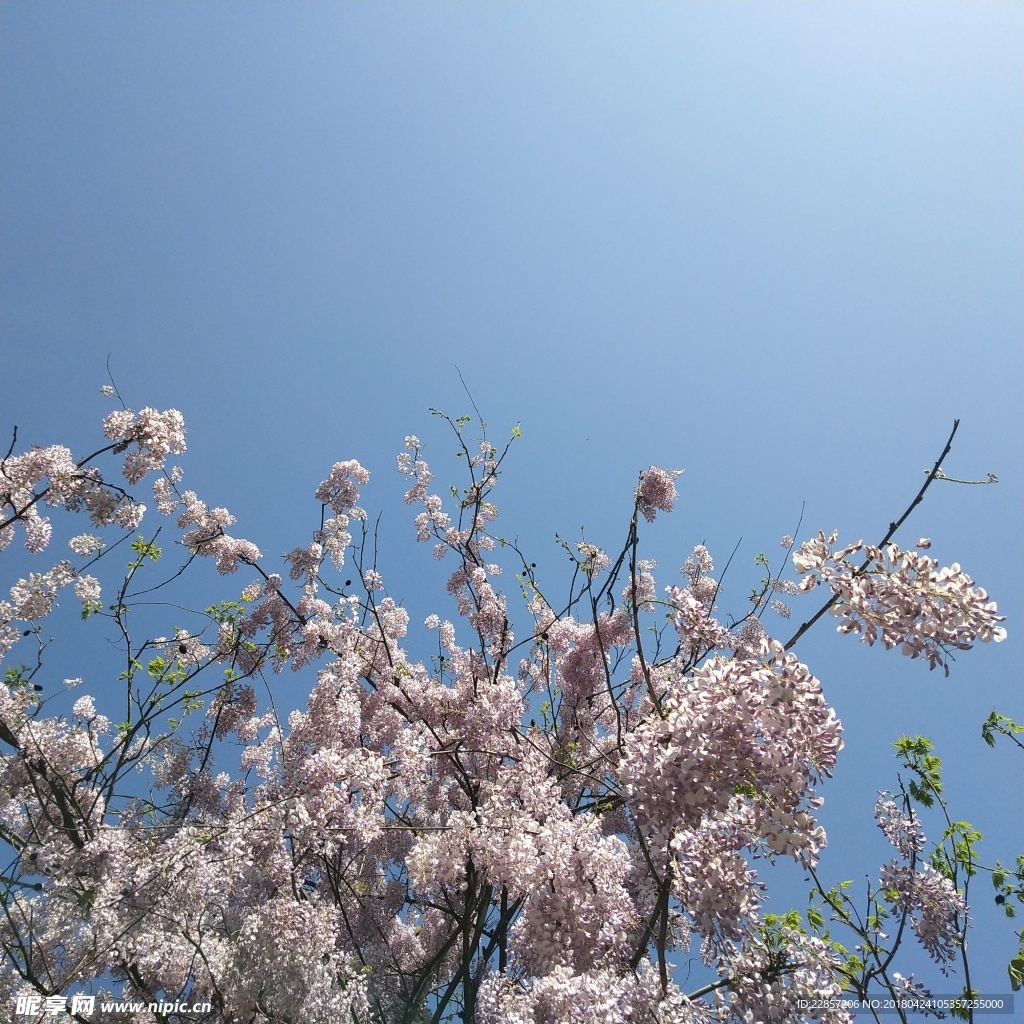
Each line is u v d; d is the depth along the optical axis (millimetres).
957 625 2783
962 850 4898
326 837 4711
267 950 4230
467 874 5621
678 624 3568
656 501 6445
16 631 5441
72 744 5816
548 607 7836
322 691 5941
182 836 4535
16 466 5344
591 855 4066
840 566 3102
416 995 5688
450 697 7332
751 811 3021
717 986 3588
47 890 4605
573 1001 3449
